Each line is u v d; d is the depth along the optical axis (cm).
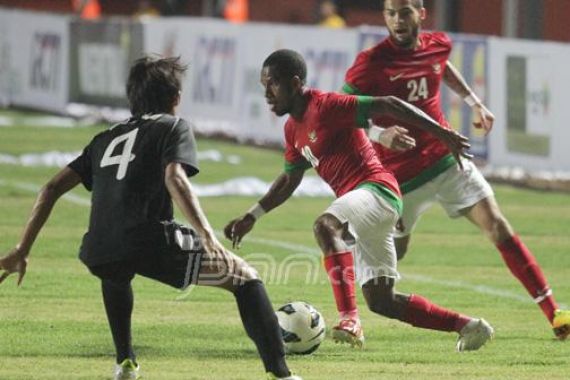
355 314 2461
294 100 2452
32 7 11906
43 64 8756
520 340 2792
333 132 2450
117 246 2089
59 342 2653
